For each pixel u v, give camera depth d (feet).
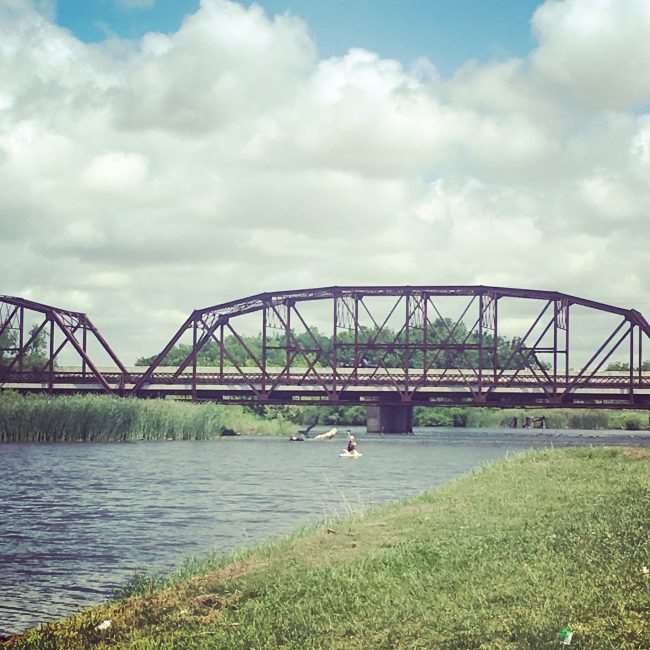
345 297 439.63
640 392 419.95
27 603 81.25
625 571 60.23
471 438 466.29
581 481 117.08
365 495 173.68
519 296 426.51
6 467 241.14
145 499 170.60
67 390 466.70
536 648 45.83
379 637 51.06
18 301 469.57
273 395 464.65
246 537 119.75
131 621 62.44
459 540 75.92
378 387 438.40
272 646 51.34
